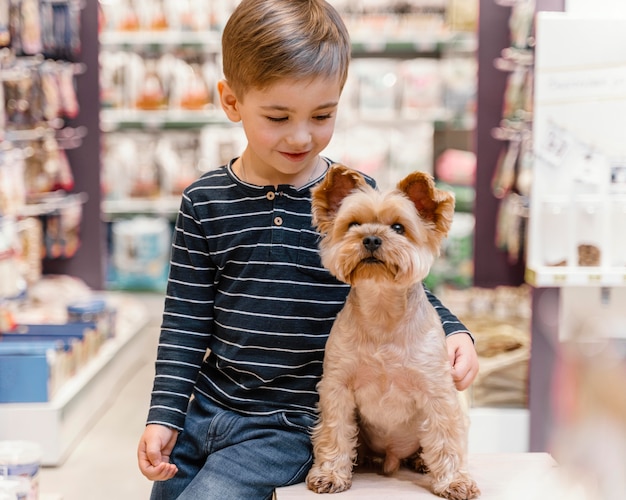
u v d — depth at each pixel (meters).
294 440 1.72
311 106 1.62
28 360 3.09
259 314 1.74
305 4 1.65
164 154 5.41
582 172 2.36
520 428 2.91
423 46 5.14
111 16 5.23
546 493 1.07
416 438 1.70
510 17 4.22
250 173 1.78
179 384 1.74
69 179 4.80
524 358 2.97
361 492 1.62
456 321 1.84
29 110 3.97
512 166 4.00
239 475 1.66
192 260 1.78
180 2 5.20
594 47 2.33
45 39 4.30
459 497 1.56
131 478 3.02
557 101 2.36
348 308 1.63
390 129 5.26
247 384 1.77
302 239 1.75
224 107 1.78
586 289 2.44
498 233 4.30
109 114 5.23
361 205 1.56
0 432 3.09
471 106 4.99
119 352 4.09
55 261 4.99
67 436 3.22
